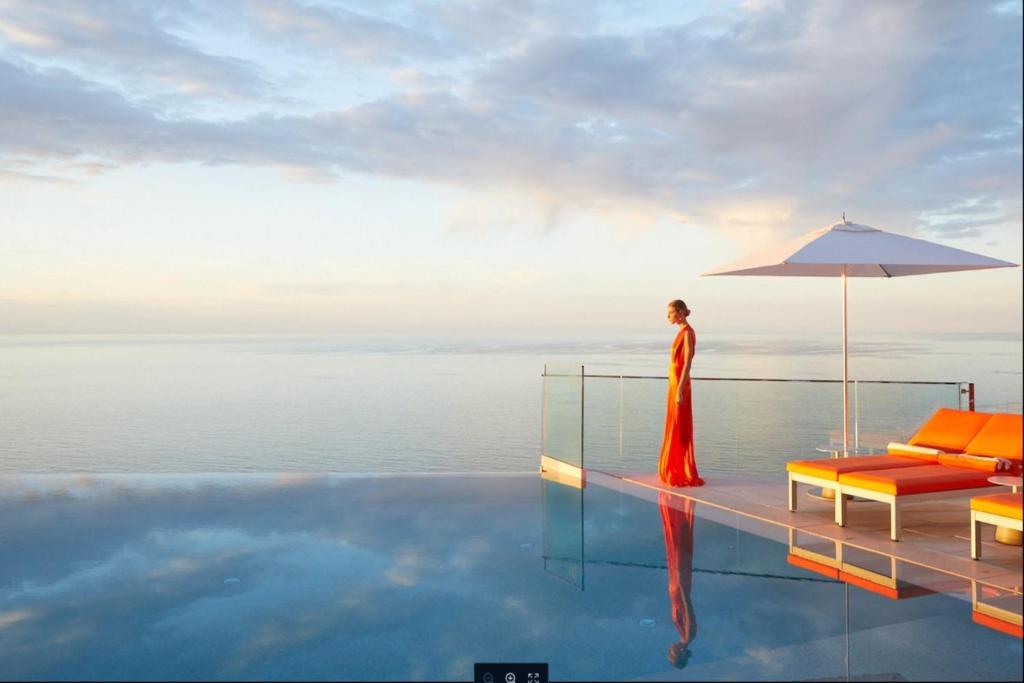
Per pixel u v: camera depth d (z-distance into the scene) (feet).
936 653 9.21
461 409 312.71
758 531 15.49
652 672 8.80
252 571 13.10
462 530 15.85
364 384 422.00
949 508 17.62
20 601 11.63
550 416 23.24
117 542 15.02
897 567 12.89
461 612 10.98
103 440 253.24
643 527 15.93
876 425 20.27
